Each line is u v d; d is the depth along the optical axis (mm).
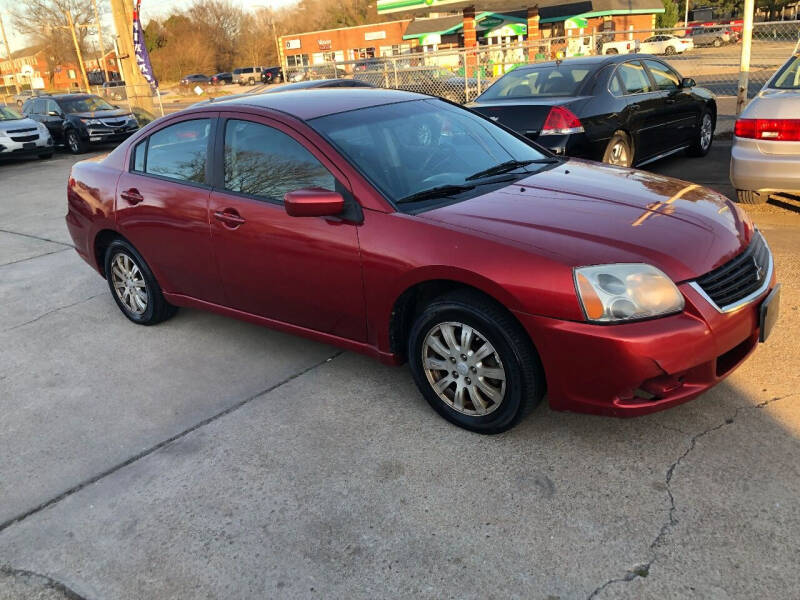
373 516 2689
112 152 4797
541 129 6781
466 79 14422
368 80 16594
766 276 3090
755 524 2445
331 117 3715
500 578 2324
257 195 3744
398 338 3381
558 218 3053
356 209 3307
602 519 2547
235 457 3176
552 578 2301
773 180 5508
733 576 2236
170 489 2982
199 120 4109
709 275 2816
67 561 2605
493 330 2900
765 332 3006
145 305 4809
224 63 78938
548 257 2768
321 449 3172
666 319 2686
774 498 2562
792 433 2939
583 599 2205
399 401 3543
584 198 3293
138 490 3000
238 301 4070
